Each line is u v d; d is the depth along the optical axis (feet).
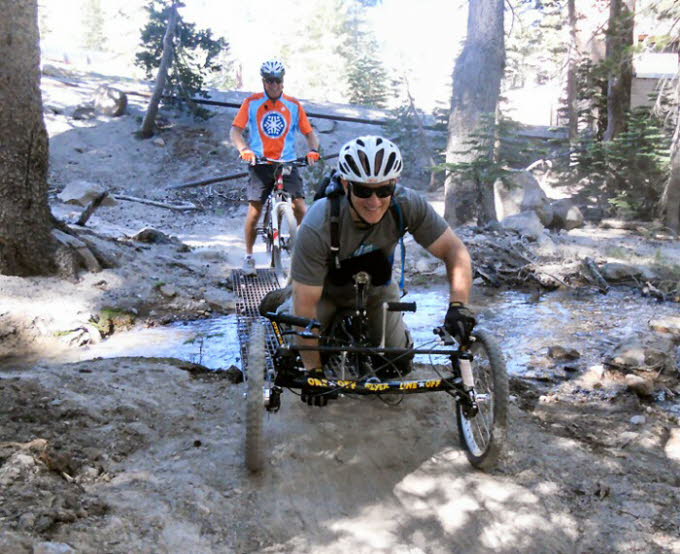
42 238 25.23
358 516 10.69
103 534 9.57
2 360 20.26
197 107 68.64
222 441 12.85
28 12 23.73
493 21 42.86
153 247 32.42
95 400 14.28
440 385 11.69
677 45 49.78
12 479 10.43
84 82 78.23
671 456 13.57
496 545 10.10
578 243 39.17
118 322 23.81
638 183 50.65
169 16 66.85
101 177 58.59
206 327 23.88
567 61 69.51
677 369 18.24
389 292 13.07
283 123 23.21
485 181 41.14
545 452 13.03
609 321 23.95
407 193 11.48
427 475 11.84
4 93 23.62
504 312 25.40
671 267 31.58
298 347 11.41
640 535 10.42
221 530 10.20
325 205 11.28
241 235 42.80
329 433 13.02
